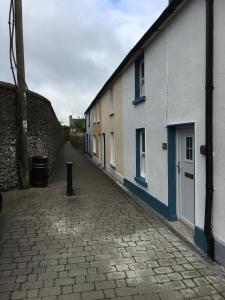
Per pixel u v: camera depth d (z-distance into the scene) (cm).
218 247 467
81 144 3675
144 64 861
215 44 470
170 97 664
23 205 830
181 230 614
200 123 529
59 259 488
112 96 1485
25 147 1045
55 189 1060
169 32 662
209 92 479
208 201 487
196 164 541
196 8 534
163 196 721
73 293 389
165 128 698
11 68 1003
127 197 942
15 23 1010
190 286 402
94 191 1038
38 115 1251
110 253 509
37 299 376
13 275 436
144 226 648
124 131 1148
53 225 658
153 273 438
